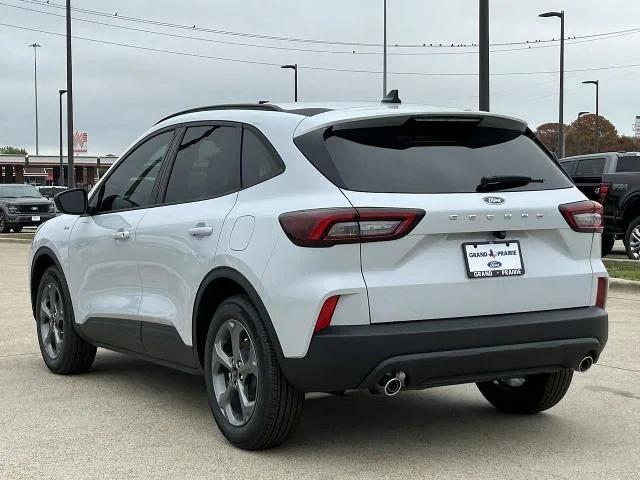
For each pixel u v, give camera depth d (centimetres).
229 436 456
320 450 453
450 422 512
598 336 451
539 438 478
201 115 529
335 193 408
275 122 460
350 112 441
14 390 594
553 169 471
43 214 3069
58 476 412
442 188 423
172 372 657
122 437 478
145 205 548
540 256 443
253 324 429
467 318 418
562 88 3212
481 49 1512
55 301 654
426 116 438
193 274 476
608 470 422
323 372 398
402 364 397
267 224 425
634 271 1252
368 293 398
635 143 7969
